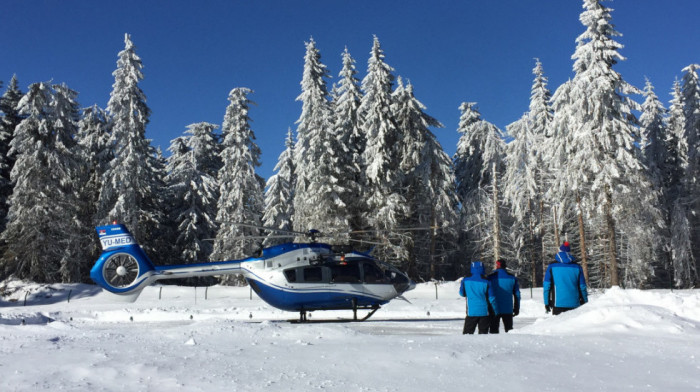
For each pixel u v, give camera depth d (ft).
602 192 82.89
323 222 98.84
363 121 109.19
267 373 15.14
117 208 99.96
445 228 112.27
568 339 20.02
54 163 101.04
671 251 114.93
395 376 14.34
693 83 109.40
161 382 14.24
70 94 107.45
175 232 128.77
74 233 101.96
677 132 122.01
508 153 118.73
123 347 20.49
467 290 26.96
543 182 117.39
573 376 14.02
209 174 142.51
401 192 110.93
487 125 119.96
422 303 64.08
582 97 85.15
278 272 45.32
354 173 106.42
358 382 13.79
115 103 105.09
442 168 109.40
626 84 84.28
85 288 93.15
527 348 18.08
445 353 16.96
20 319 52.34
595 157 83.35
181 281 124.06
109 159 119.34
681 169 118.73
